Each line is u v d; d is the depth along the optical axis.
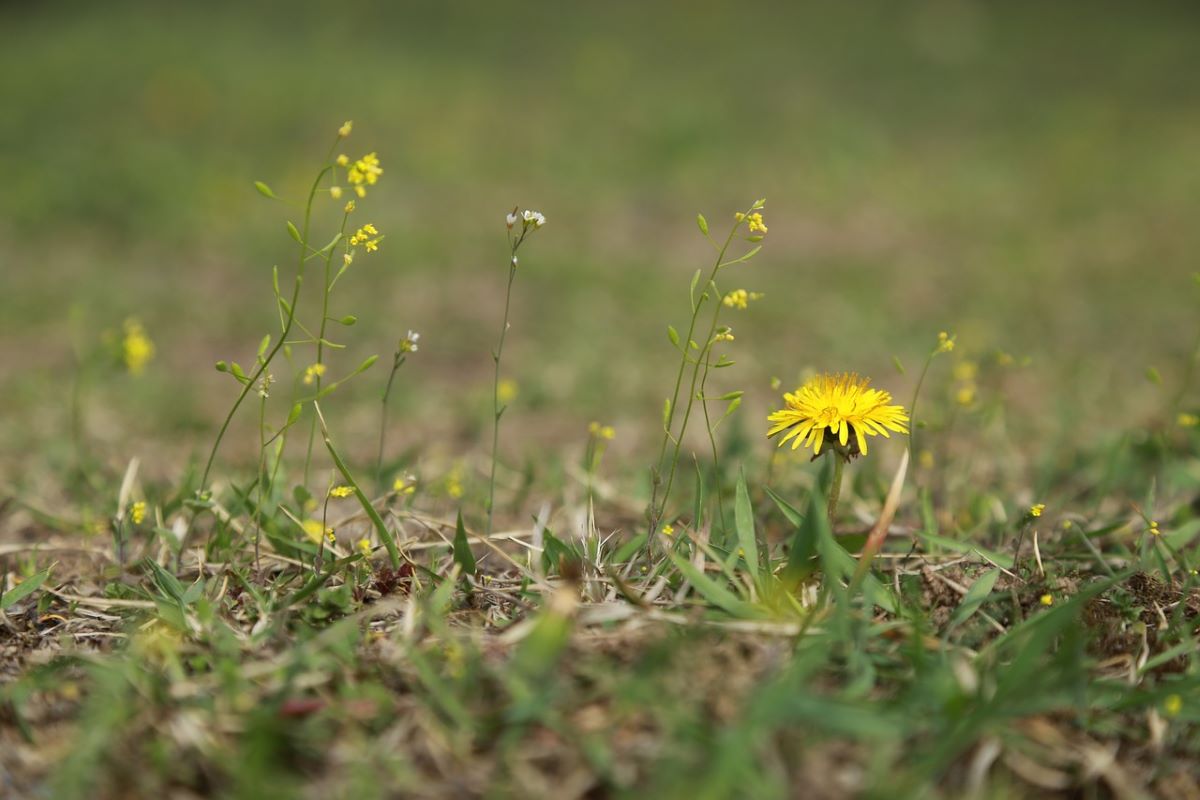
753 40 14.25
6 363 5.23
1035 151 10.75
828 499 2.34
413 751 1.63
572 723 1.64
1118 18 15.30
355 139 9.81
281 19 14.09
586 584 2.13
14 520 3.12
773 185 9.50
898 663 1.83
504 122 10.70
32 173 8.53
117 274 6.91
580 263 7.30
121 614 2.20
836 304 6.42
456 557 2.24
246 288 6.70
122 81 10.59
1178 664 1.94
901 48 14.14
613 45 13.68
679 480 3.26
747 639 1.84
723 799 1.44
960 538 2.59
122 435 4.17
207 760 1.61
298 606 2.11
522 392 4.85
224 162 8.98
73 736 1.72
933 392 4.41
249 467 3.46
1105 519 2.78
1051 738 1.67
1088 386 4.70
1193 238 7.98
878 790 1.48
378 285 6.77
